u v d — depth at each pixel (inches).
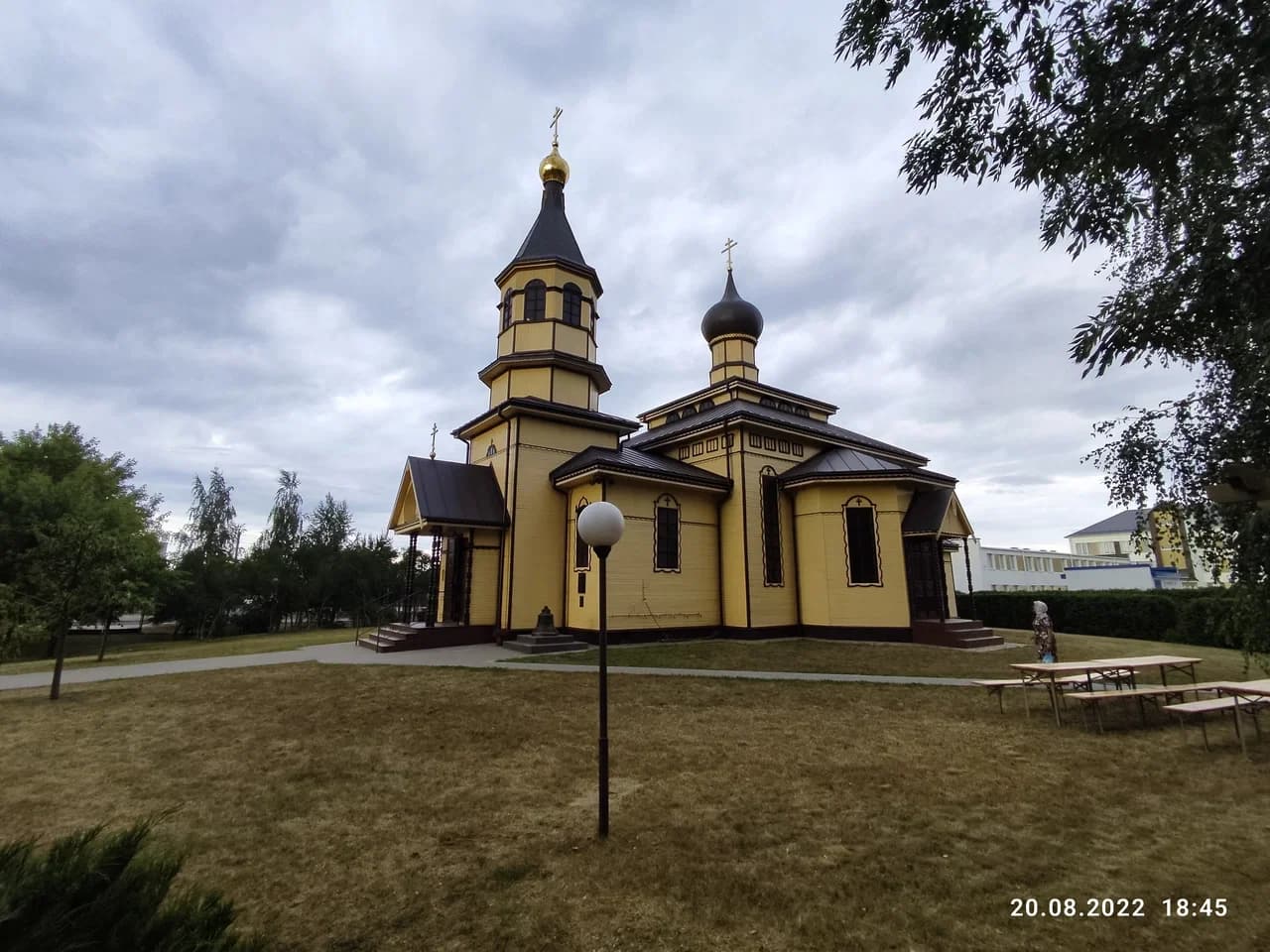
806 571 769.6
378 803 232.1
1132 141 151.0
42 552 441.7
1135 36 148.4
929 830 202.7
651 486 725.3
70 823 216.2
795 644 682.8
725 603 762.8
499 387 825.5
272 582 1658.5
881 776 255.9
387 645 646.5
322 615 1824.6
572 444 780.0
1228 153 152.1
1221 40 138.2
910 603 700.0
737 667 536.1
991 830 202.5
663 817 215.3
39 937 80.7
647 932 146.6
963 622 697.6
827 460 804.0
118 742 315.9
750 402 936.3
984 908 155.6
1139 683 470.6
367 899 163.9
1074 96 159.8
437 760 283.3
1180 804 222.4
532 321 807.7
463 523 692.7
